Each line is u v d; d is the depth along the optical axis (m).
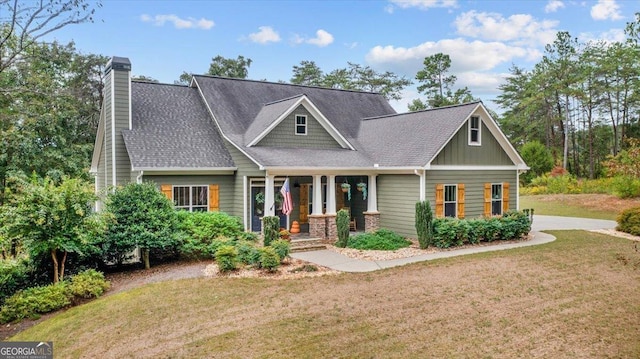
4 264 11.86
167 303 10.45
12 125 23.89
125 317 9.77
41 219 11.14
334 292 11.04
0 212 11.77
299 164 17.23
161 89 21.36
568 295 10.92
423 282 11.86
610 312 9.84
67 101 28.69
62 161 26.44
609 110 46.41
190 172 17.59
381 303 10.27
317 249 16.66
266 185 16.67
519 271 12.97
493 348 8.08
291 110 19.28
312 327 8.96
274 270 12.93
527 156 45.31
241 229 16.56
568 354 7.88
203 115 20.92
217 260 13.21
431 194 18.16
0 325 10.28
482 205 19.97
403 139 20.14
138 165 16.41
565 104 46.94
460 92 48.88
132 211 13.91
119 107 18.25
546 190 39.16
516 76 55.59
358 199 21.23
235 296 10.80
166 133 18.86
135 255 15.13
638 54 38.50
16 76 22.27
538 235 19.80
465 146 19.31
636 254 15.23
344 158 19.31
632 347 8.13
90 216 12.20
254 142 18.34
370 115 25.05
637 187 30.95
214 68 45.97
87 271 12.32
